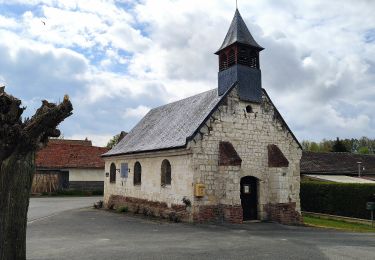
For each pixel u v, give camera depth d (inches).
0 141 282.5
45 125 297.6
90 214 892.6
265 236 569.9
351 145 3437.5
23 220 296.0
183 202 732.0
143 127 1076.5
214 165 737.6
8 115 287.6
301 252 441.1
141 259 397.7
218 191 734.5
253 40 825.5
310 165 1373.0
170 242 503.5
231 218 703.1
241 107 787.4
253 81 808.3
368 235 644.1
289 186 829.2
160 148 795.4
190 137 717.3
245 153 781.3
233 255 419.2
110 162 1082.7
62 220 772.6
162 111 1060.5
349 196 990.4
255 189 800.3
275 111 836.6
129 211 938.7
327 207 1044.5
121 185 999.0
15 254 289.0
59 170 1620.3
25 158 296.5
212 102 812.6
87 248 460.4
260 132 807.7
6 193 286.2
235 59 797.9
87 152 1754.4
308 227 739.4
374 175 1428.4
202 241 511.8
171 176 781.9
